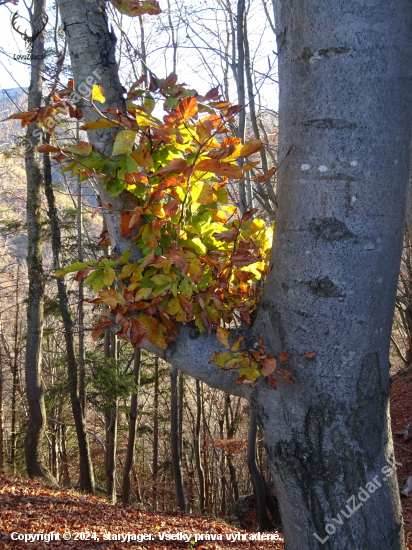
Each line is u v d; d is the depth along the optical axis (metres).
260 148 1.53
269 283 1.59
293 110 1.40
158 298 1.62
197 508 18.58
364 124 1.30
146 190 1.67
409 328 16.00
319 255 1.37
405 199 1.42
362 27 1.27
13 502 5.70
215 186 1.88
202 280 1.75
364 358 1.41
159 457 22.03
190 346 1.73
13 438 14.94
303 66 1.35
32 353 9.84
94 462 19.44
